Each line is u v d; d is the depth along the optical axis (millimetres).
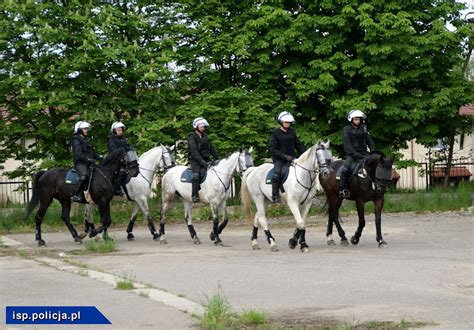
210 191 20641
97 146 29938
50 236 25453
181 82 31844
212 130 30641
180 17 33031
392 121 33031
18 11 29594
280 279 13664
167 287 13062
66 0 31453
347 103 31047
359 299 11469
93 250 19812
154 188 32594
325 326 9703
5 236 25828
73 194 21422
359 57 32188
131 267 15992
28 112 29453
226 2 32875
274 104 32500
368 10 31906
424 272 14164
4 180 41594
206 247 20312
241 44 31266
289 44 31797
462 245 19047
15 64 29688
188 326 9867
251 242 21453
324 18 31703
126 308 11102
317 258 16844
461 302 11062
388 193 33656
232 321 10094
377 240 19000
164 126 29734
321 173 17859
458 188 33219
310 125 32906
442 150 39500
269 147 18734
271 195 18672
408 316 10133
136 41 31453
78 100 29797
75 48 30578
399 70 33031
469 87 33125
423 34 33156
